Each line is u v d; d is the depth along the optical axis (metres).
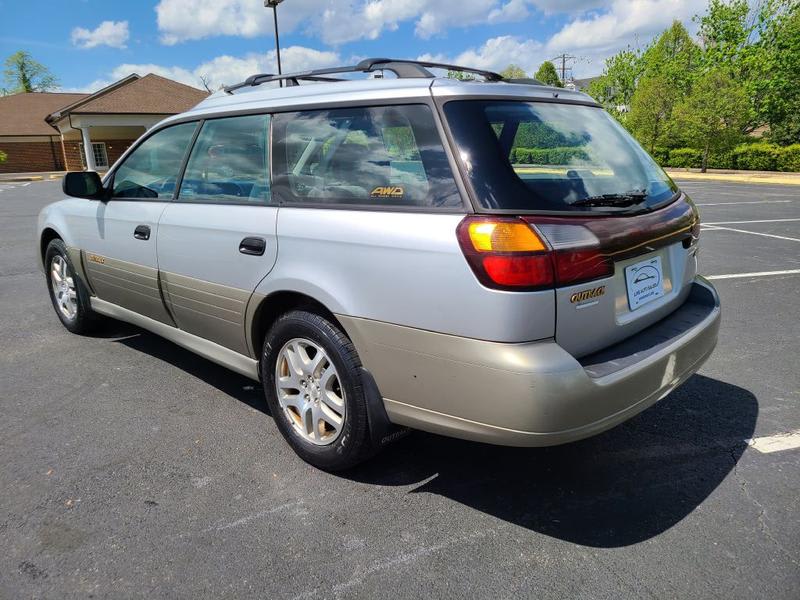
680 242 2.91
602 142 2.81
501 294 2.12
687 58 35.00
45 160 41.09
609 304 2.40
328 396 2.80
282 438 3.27
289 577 2.22
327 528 2.51
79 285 4.60
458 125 2.38
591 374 2.24
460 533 2.48
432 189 2.37
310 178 2.83
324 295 2.63
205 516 2.58
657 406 3.61
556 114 2.71
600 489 2.79
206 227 3.24
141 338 4.90
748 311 5.45
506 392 2.15
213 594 2.14
